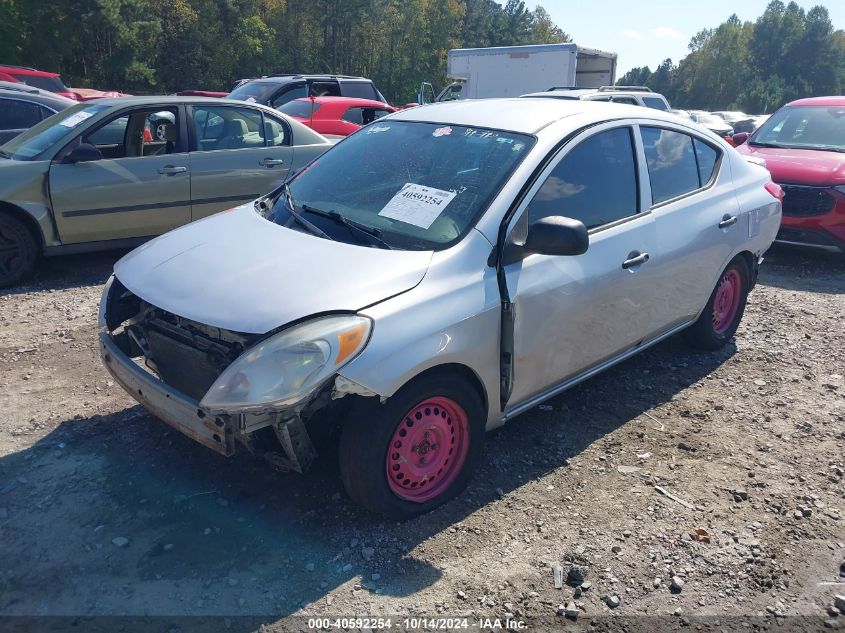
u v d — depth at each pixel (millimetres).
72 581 2742
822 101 9320
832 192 7566
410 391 2928
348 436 2898
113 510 3170
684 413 4277
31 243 6383
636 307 4023
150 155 6938
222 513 3170
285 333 2717
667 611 2709
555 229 3113
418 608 2668
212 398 2676
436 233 3266
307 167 4242
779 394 4574
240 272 3090
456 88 20844
